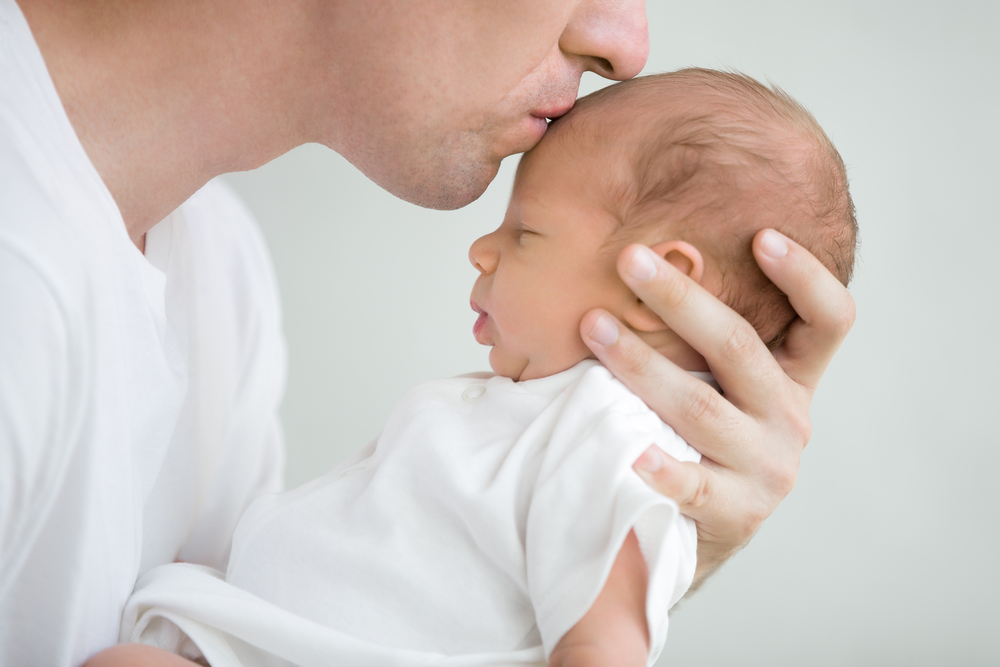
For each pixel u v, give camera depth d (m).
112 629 0.77
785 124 0.93
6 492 0.64
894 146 2.14
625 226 0.88
